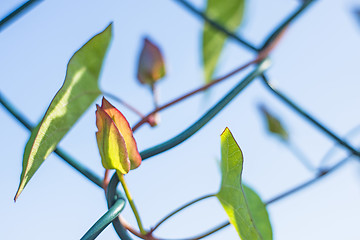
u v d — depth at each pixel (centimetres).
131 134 22
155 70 29
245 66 28
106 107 22
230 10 34
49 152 22
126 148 22
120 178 22
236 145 22
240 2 33
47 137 22
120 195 23
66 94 23
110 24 24
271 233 25
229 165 23
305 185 32
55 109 23
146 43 29
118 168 22
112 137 21
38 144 22
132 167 22
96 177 25
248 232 22
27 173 22
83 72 24
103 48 24
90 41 24
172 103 27
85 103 24
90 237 21
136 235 23
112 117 22
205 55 32
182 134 23
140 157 22
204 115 24
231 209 22
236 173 22
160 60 29
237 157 22
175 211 23
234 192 22
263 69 28
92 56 24
